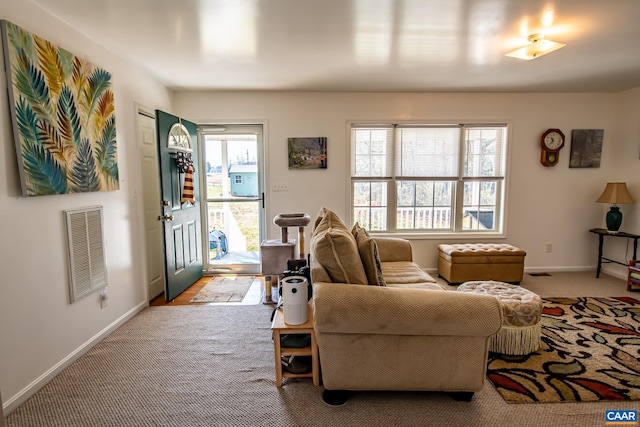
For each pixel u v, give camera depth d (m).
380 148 4.12
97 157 2.38
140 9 1.97
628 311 2.94
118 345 2.40
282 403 1.77
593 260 4.30
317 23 2.18
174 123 3.33
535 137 4.12
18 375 1.76
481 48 2.62
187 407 1.74
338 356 1.71
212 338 2.50
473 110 4.05
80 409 1.72
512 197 4.19
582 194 4.23
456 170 4.16
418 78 3.43
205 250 4.20
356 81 3.53
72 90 2.12
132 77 2.95
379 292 1.67
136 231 3.00
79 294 2.21
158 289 3.46
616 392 1.83
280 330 1.83
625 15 2.08
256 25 2.20
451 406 1.74
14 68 1.70
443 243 4.20
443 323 1.61
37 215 1.89
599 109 4.11
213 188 4.15
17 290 1.76
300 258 3.22
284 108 3.96
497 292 2.43
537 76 3.39
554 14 2.07
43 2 1.88
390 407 1.74
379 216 4.23
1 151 1.67
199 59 2.84
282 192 4.06
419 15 2.08
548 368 2.06
